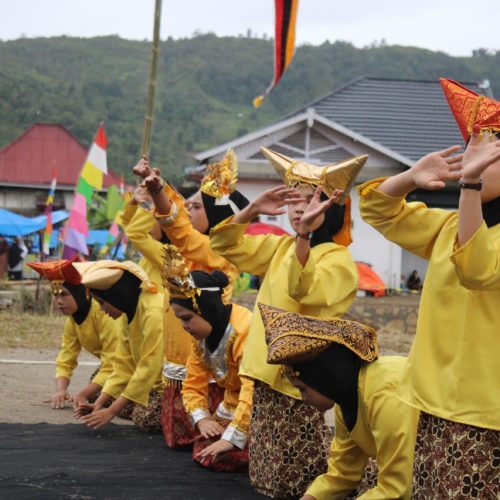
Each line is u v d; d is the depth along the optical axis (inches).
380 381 179.0
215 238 229.9
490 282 155.5
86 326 323.3
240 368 223.6
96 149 636.7
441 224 179.2
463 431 161.6
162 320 284.8
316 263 216.8
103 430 300.2
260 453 223.0
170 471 241.4
